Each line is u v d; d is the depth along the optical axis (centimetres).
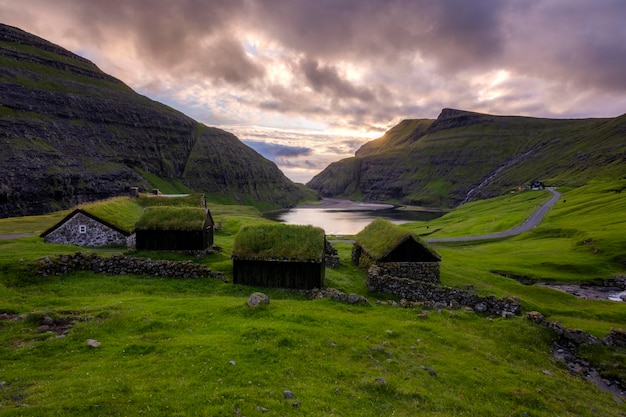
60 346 2017
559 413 2005
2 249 4419
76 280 3553
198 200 7819
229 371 1847
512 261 7750
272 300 3250
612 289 6506
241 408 1538
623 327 3950
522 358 2728
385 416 1664
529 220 13988
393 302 3584
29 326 2255
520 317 3434
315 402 1661
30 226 10050
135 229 5081
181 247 5069
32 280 3397
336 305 3266
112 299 3027
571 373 2677
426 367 2238
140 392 1588
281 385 1778
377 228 5762
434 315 3291
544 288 5597
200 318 2595
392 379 2006
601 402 2275
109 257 3922
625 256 7638
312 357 2111
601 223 10612
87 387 1596
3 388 1580
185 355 1973
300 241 4084
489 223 15050
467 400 1952
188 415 1457
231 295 3591
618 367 2780
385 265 4941
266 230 4256
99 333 2220
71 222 5756
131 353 1989
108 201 6669
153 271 3912
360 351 2294
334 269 5262
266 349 2095
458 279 5512
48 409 1411
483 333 3059
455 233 13912
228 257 5031
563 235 10544
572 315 4294
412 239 4997
